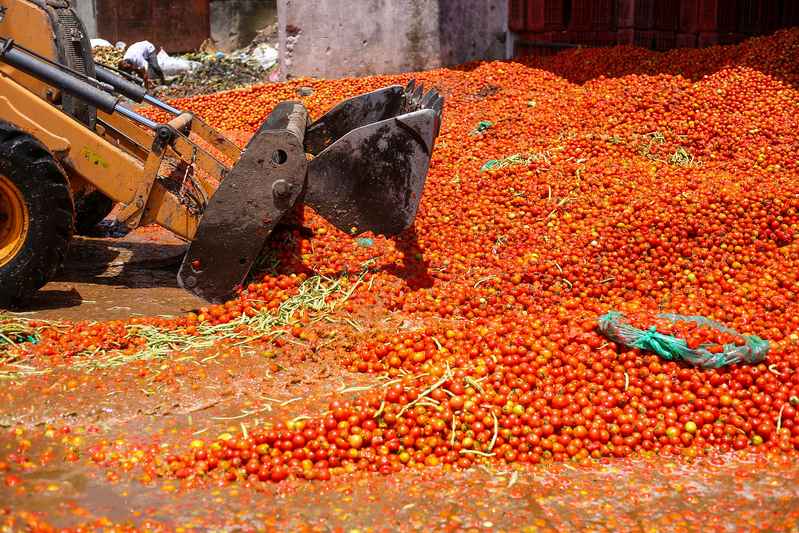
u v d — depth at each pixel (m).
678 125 10.98
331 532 4.09
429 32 16.41
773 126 10.74
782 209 8.09
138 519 4.10
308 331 6.20
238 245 6.65
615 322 5.71
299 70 16.45
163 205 7.01
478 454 4.86
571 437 4.99
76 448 4.74
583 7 16.44
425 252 7.88
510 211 8.63
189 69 18.73
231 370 5.68
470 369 5.49
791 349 5.68
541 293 6.98
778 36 12.87
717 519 4.25
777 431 5.07
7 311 6.60
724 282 7.21
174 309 7.08
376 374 5.74
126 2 19.84
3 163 6.46
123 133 8.17
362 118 8.20
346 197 6.82
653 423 5.09
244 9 21.45
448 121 12.85
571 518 4.27
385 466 4.71
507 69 14.88
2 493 4.25
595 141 10.71
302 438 4.76
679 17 15.84
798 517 4.25
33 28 7.46
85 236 9.46
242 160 6.48
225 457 4.64
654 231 7.82
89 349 5.86
